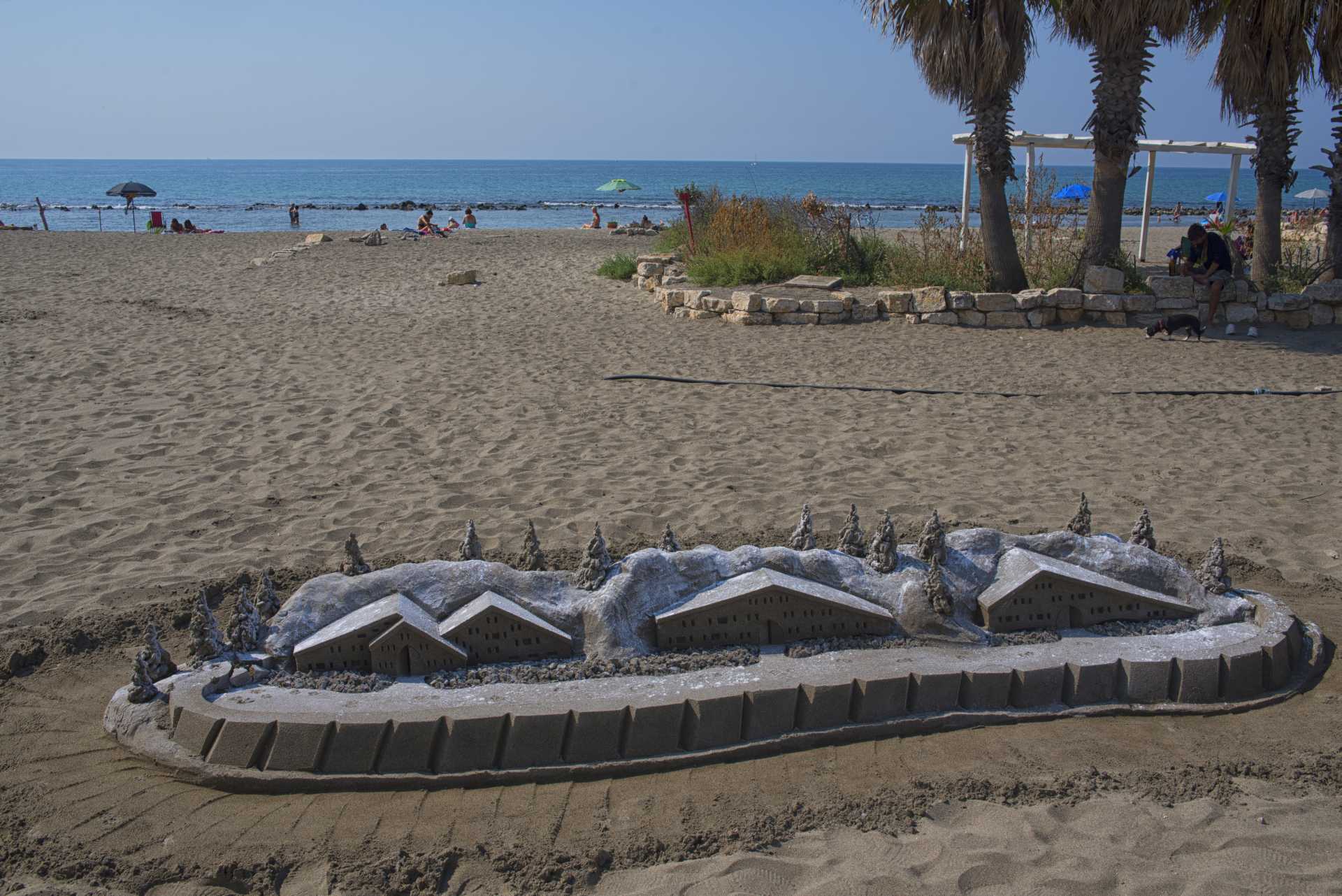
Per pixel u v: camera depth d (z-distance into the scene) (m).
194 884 2.99
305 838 3.16
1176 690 3.95
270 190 94.12
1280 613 4.32
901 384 10.60
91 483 7.14
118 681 4.29
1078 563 4.49
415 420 8.93
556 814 3.28
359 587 4.12
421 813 3.28
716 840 3.16
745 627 4.11
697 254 19.03
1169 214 54.59
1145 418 9.12
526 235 31.81
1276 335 13.35
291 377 10.66
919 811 3.29
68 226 44.19
